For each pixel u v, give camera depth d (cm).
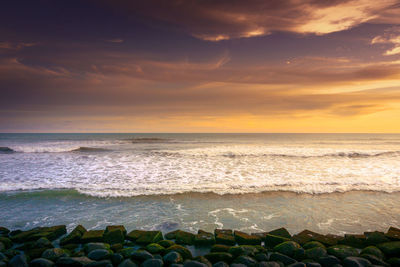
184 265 497
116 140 5309
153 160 2011
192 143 4603
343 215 847
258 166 1731
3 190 1106
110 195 1048
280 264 514
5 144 3772
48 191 1098
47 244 611
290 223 780
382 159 2156
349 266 500
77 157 2191
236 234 650
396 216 841
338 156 2345
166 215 842
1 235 677
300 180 1282
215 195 1052
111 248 594
